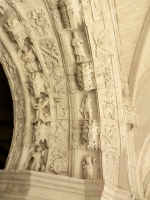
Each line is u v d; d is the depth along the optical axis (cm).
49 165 542
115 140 606
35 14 559
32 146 559
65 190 500
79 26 588
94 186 502
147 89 1018
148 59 966
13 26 537
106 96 630
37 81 584
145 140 959
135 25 841
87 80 598
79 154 573
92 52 602
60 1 538
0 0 509
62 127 596
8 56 583
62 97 617
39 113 575
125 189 559
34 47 582
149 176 1337
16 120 596
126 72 893
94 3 568
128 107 734
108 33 615
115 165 584
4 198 472
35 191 478
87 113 608
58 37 590
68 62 609
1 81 971
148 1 796
